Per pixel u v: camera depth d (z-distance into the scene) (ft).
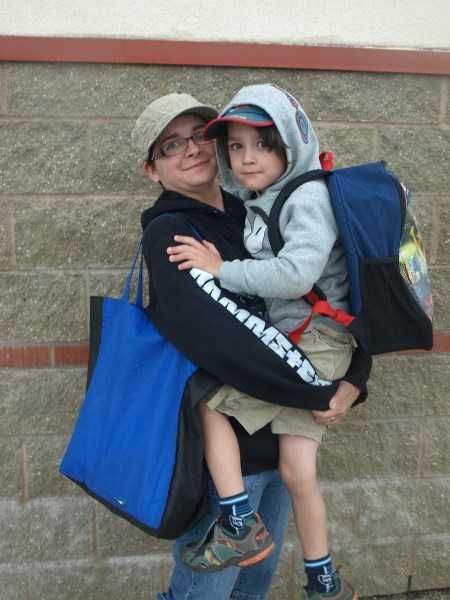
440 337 10.16
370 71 9.48
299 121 6.26
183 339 6.07
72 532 9.86
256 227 6.47
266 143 6.20
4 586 9.80
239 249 6.63
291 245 5.89
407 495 10.37
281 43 9.27
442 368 10.21
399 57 9.45
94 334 6.92
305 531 6.58
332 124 9.57
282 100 6.17
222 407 6.24
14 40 8.85
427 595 10.60
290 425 6.43
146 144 6.79
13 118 9.09
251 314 6.01
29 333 9.45
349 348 6.56
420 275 6.41
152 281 6.47
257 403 6.28
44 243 9.32
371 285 6.05
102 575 9.95
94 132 9.20
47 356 9.51
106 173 9.30
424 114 9.73
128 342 6.46
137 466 6.16
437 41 9.54
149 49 9.02
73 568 9.89
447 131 9.79
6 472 9.66
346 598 6.54
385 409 10.19
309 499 6.51
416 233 6.56
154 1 8.98
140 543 10.00
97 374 6.68
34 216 9.26
